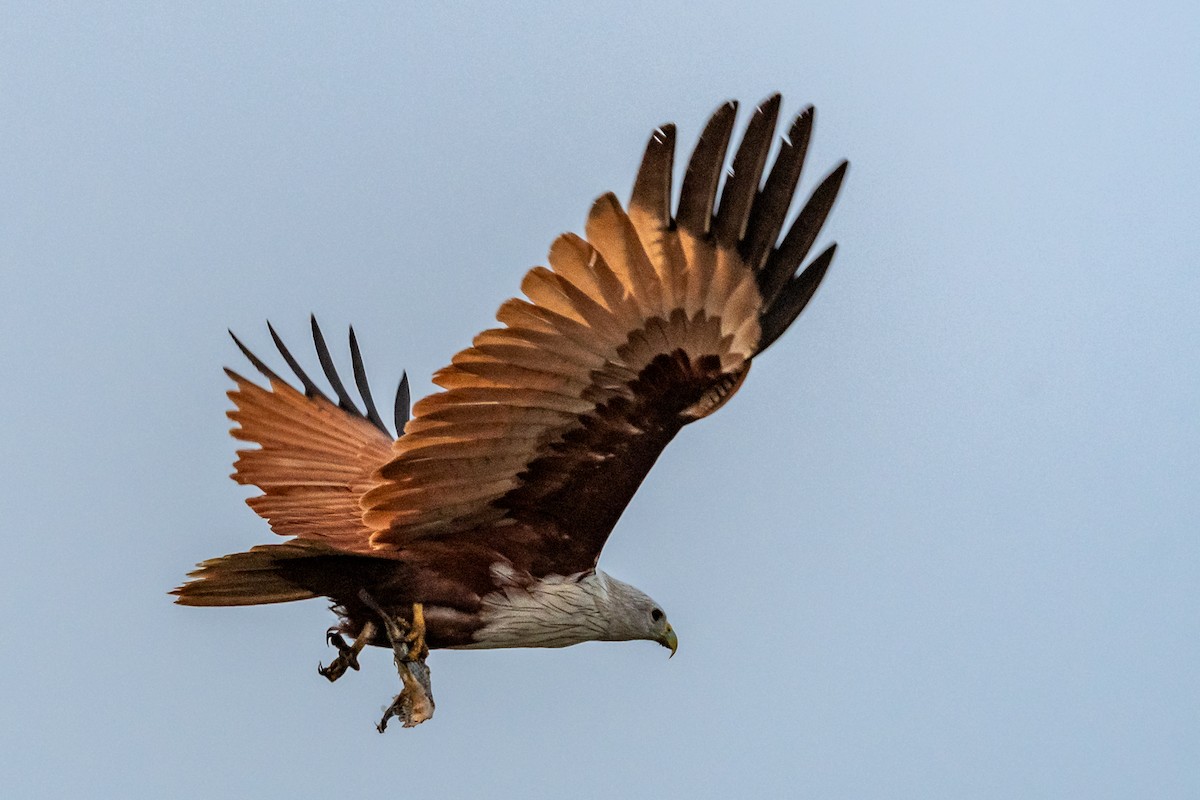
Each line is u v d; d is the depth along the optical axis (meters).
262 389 15.00
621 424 12.78
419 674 12.96
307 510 14.56
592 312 12.08
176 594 12.78
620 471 13.04
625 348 12.31
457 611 13.23
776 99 12.08
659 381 12.57
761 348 12.44
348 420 15.26
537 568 13.41
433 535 13.33
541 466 12.96
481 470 12.85
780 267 12.38
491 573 13.27
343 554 12.90
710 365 12.54
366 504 12.88
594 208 11.67
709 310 12.28
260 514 14.58
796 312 12.46
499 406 12.44
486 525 13.37
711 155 11.95
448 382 12.21
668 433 12.88
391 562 13.13
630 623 13.85
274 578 12.88
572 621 13.52
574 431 12.77
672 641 14.07
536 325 12.06
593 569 13.63
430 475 12.77
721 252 12.16
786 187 12.26
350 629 13.16
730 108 11.88
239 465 14.77
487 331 12.02
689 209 11.96
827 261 12.51
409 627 13.07
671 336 12.32
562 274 11.87
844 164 12.41
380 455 14.91
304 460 14.84
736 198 12.14
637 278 11.99
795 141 12.23
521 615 13.33
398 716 12.89
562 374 12.36
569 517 13.32
